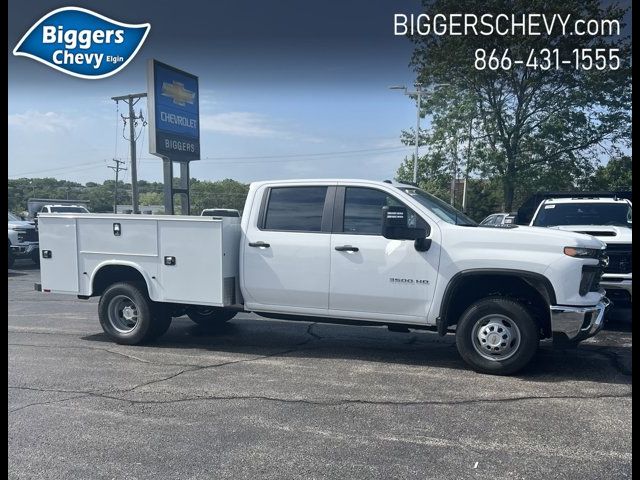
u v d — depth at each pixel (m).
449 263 5.96
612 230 8.56
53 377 5.91
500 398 5.17
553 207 10.70
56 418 4.75
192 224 6.85
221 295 6.79
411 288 6.12
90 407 5.01
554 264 5.66
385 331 8.33
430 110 32.72
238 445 4.20
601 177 31.03
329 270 6.42
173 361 6.56
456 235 5.98
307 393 5.35
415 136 33.59
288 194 6.77
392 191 6.36
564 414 4.76
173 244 6.97
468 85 30.44
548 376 5.84
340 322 6.63
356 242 6.31
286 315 6.85
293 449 4.11
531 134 31.06
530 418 4.68
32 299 11.94
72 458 4.00
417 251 6.07
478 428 4.47
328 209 6.55
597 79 28.78
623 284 8.07
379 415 4.77
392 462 3.90
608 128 29.77
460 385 5.56
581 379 5.74
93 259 7.42
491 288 6.20
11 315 9.83
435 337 7.89
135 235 7.16
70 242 7.52
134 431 4.47
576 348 7.07
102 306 7.46
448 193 35.50
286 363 6.46
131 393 5.38
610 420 4.62
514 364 5.79
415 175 33.84
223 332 8.25
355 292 6.34
